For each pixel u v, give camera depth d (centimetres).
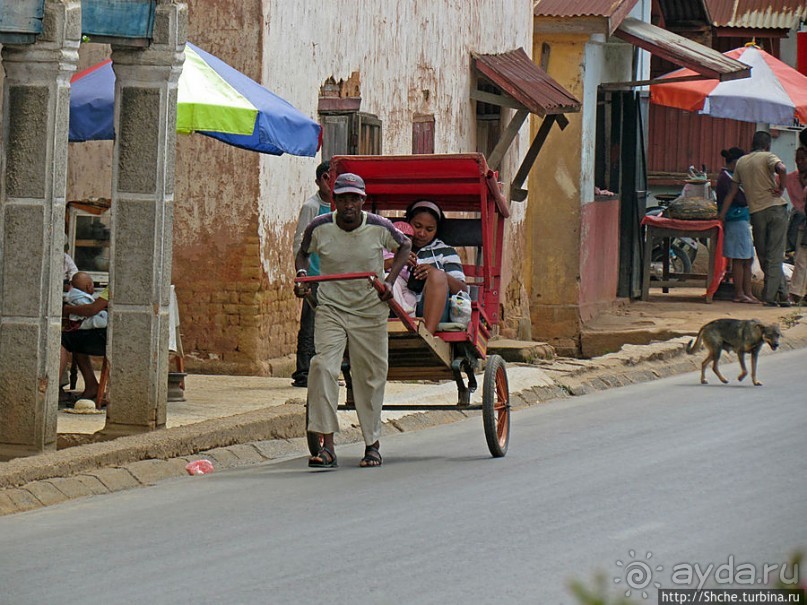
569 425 2567
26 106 2061
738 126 6488
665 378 3331
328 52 3303
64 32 2033
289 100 3106
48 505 1853
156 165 2217
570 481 1994
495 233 2497
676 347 3566
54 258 2067
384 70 3625
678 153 6506
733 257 4866
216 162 2997
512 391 2866
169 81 2216
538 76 4272
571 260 4469
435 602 1370
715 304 4900
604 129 4919
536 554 1558
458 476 2047
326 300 2122
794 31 6912
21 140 2064
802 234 4794
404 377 2292
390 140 3672
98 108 2438
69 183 3081
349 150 3300
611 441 2362
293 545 1605
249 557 1550
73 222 2848
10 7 2028
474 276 2547
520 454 2248
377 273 2114
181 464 2094
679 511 1778
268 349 3066
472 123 4266
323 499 1877
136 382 2223
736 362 3588
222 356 3012
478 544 1605
